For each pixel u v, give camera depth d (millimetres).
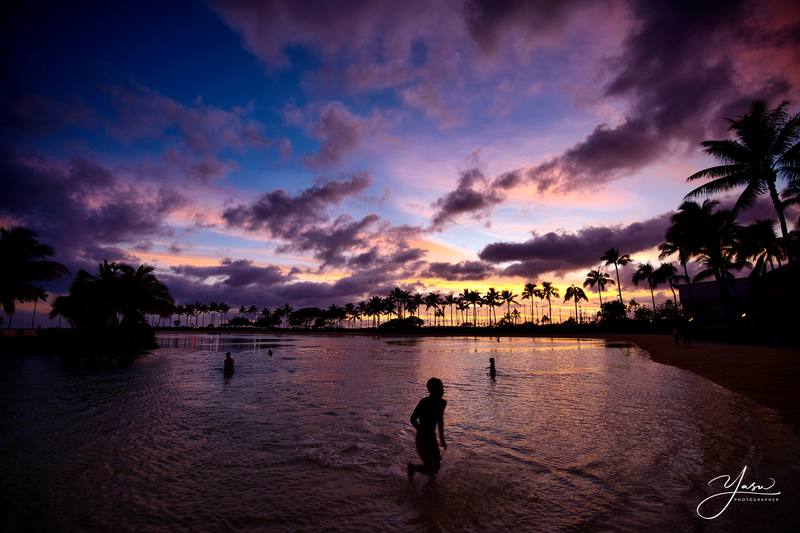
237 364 25656
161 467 6469
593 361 24531
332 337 94562
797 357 20031
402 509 4840
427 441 5895
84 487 5656
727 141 29031
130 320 43531
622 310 75375
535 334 81875
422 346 48969
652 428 8297
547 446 7273
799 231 30984
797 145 26234
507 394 13023
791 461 6070
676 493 5141
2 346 31297
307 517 4668
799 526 4234
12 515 4781
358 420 9688
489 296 122438
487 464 6383
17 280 31781
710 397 11469
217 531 4359
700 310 55219
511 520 4504
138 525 4523
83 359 29281
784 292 30172
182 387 15406
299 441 7902
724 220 41219
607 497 5082
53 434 8516
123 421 9695
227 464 6578
